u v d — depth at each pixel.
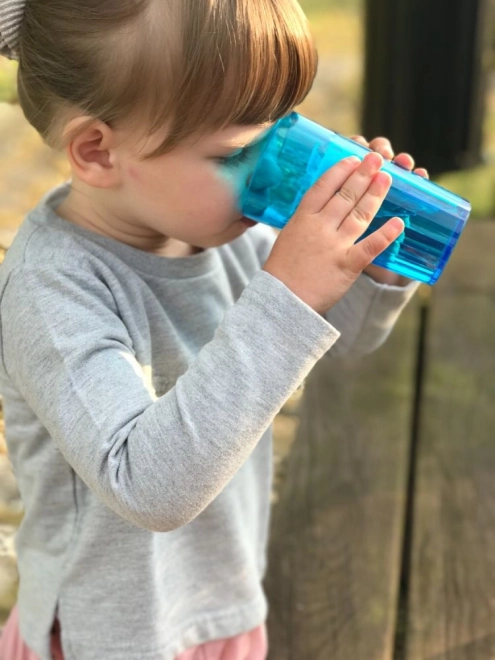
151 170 0.88
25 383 0.87
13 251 0.93
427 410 1.70
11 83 1.75
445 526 1.38
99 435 0.80
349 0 5.97
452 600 1.24
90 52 0.83
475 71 3.58
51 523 1.02
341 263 0.84
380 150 1.06
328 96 4.28
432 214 0.90
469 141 3.74
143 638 1.01
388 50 3.49
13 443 1.03
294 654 1.17
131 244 0.99
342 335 1.20
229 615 1.12
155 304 0.97
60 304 0.86
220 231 0.94
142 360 0.93
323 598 1.26
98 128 0.87
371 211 0.84
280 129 0.90
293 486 1.49
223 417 0.79
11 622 1.19
